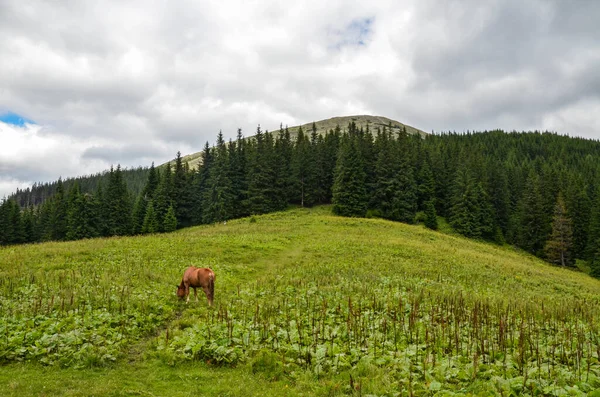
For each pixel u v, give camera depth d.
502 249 63.41
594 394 6.46
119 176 71.94
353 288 17.72
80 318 11.04
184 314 13.27
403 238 44.84
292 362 8.63
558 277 34.78
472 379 7.49
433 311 12.44
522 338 9.07
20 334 9.41
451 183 79.88
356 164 71.00
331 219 58.47
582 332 11.10
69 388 7.22
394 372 7.91
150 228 68.12
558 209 61.47
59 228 71.38
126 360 8.95
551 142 161.75
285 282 19.27
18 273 17.17
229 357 8.84
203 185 79.69
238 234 39.97
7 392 6.82
